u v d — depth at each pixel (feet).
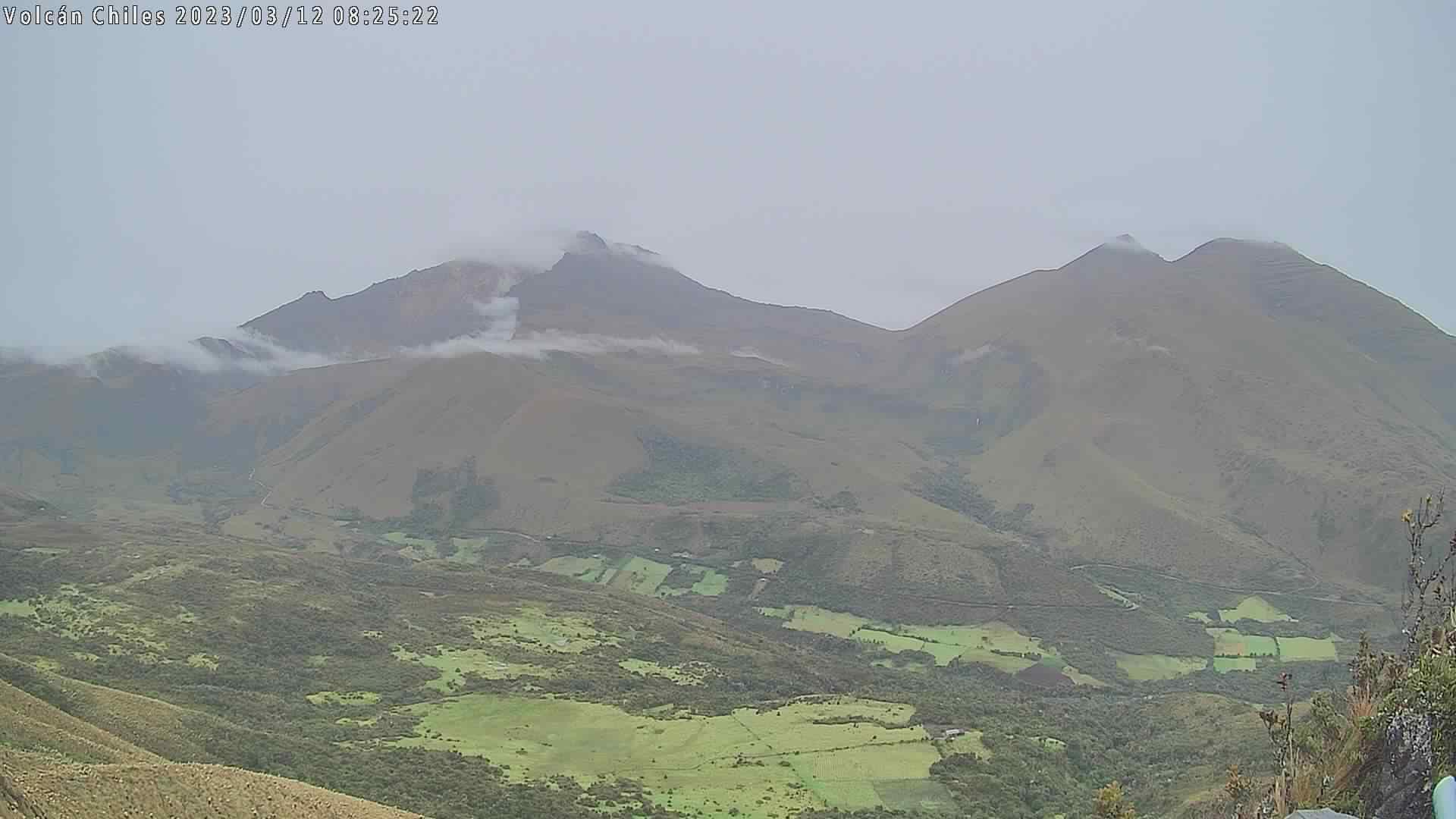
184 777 162.30
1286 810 53.01
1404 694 51.06
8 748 165.27
